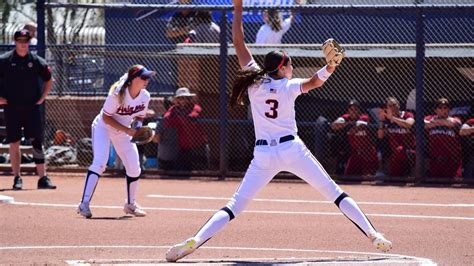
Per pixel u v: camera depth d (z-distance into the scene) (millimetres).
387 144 37625
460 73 38094
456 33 39000
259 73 19250
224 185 36938
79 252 21078
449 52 37812
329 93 38844
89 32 46531
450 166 37031
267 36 40344
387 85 38562
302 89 18984
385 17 39156
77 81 41062
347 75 38719
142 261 19188
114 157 39656
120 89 25781
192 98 39312
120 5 39094
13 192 33281
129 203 27500
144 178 39031
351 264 18500
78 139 41188
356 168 37688
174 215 27938
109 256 20516
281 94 19016
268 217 27719
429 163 37375
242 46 20234
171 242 22797
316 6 38094
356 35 39844
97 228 24922
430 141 37125
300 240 23422
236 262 18938
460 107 38156
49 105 41156
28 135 34188
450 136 36875
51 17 42281
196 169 39406
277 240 23406
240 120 39000
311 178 19281
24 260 19859
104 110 26156
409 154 37469
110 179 38500
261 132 19297
